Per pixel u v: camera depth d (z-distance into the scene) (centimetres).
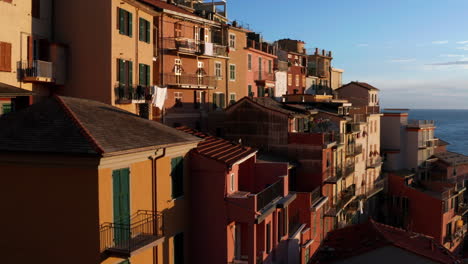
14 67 2564
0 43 2453
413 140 6512
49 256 1491
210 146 2384
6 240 1534
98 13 2834
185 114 4097
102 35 2827
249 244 2088
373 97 7325
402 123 6475
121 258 1558
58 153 1414
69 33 2891
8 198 1527
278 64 6219
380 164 5894
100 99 2834
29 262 1512
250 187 2689
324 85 7931
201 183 2127
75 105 1747
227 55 4619
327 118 4353
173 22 3950
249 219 2081
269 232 2498
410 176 6094
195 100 4272
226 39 4647
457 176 6862
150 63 3353
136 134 1730
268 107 3662
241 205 2089
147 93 3197
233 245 2198
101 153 1384
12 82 2550
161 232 1855
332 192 3984
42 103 1736
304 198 3309
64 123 1559
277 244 2659
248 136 3712
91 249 1448
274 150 3659
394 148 6438
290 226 3188
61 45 2828
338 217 4375
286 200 2564
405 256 2273
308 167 3600
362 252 2367
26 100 2548
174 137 1941
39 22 2783
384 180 6016
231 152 2370
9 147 1466
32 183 1499
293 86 6862
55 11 2909
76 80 2881
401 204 5775
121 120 1831
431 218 5375
